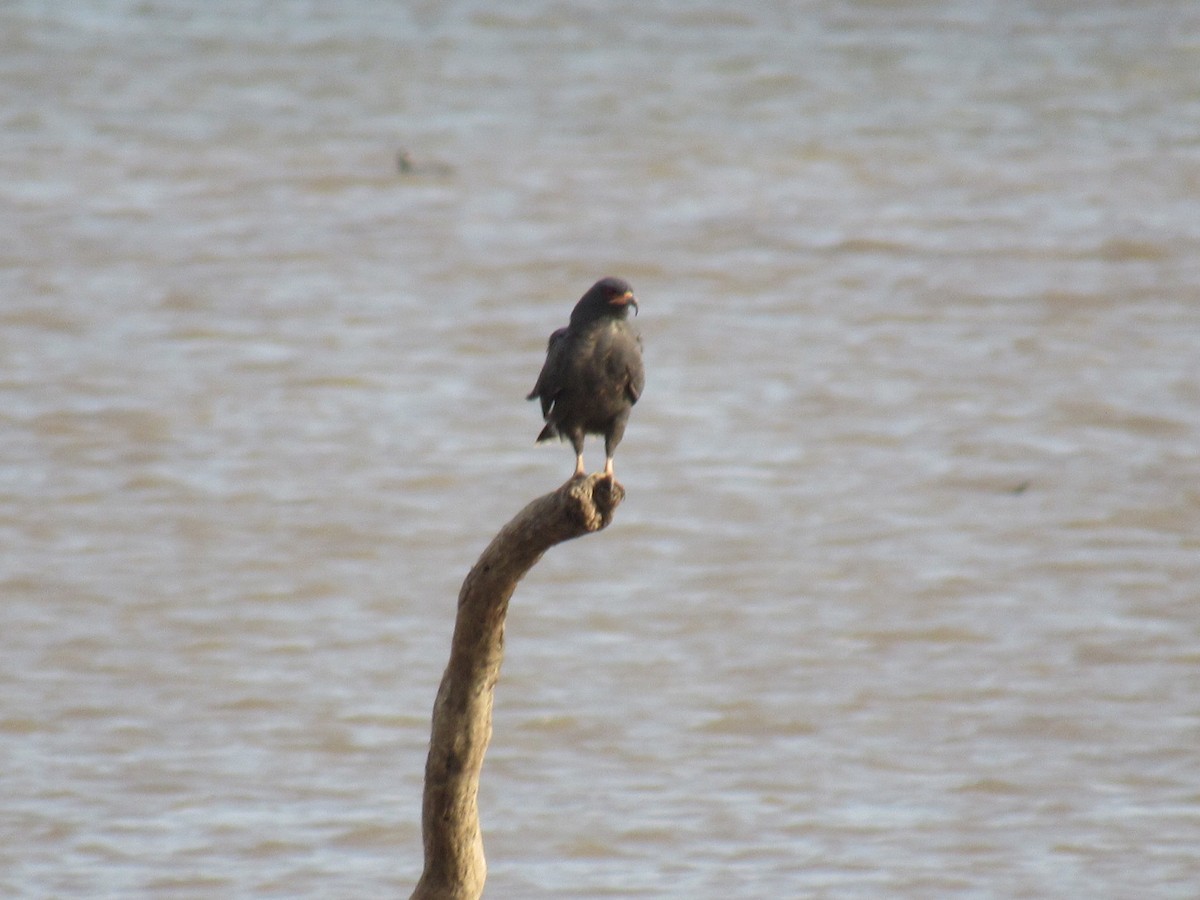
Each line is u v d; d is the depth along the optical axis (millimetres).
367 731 18453
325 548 23078
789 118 48406
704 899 15312
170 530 23469
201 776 17438
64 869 15750
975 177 42438
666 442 27062
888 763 18000
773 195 41031
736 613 21500
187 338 31109
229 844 16219
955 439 27000
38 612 21000
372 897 15336
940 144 45750
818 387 29234
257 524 23734
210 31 58156
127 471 25406
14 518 23656
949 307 33219
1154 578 22359
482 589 9734
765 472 25938
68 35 57250
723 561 22984
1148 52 54688
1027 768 17844
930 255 36281
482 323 32438
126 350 30359
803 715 18938
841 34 57656
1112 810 17000
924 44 56344
